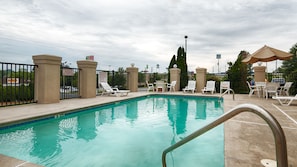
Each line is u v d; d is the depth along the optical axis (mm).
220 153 2842
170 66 14594
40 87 6230
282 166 754
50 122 4602
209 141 3328
